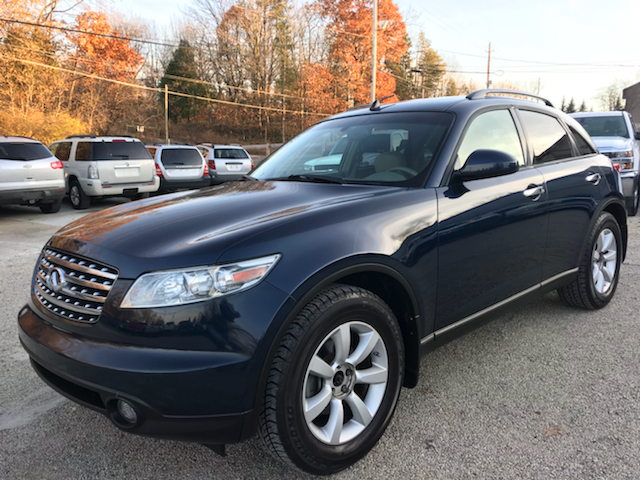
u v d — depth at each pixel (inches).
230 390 69.2
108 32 1395.2
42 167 393.4
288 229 77.8
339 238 80.0
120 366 68.6
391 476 82.1
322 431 80.0
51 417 102.3
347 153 118.8
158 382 67.8
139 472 84.6
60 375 74.6
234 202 95.7
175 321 69.1
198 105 2322.8
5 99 1102.4
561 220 130.5
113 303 72.4
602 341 134.7
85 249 80.9
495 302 113.1
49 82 1175.6
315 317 74.3
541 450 87.8
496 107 122.4
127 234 82.1
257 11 2062.0
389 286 90.3
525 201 116.0
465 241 100.3
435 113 116.6
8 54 1096.8
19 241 294.7
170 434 70.0
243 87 2208.4
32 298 90.3
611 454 86.0
